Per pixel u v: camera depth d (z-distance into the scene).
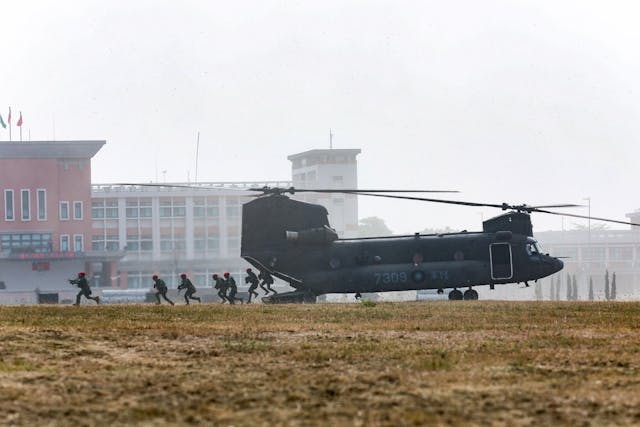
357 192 115.25
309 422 33.06
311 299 123.06
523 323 72.19
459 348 53.50
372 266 121.56
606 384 40.34
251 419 33.75
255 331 65.12
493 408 35.22
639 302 106.31
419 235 123.56
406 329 66.81
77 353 52.19
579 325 70.19
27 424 33.12
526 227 122.00
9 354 51.53
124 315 84.56
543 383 40.62
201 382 41.62
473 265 120.19
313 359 49.22
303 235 122.38
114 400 37.50
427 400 36.84
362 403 36.44
